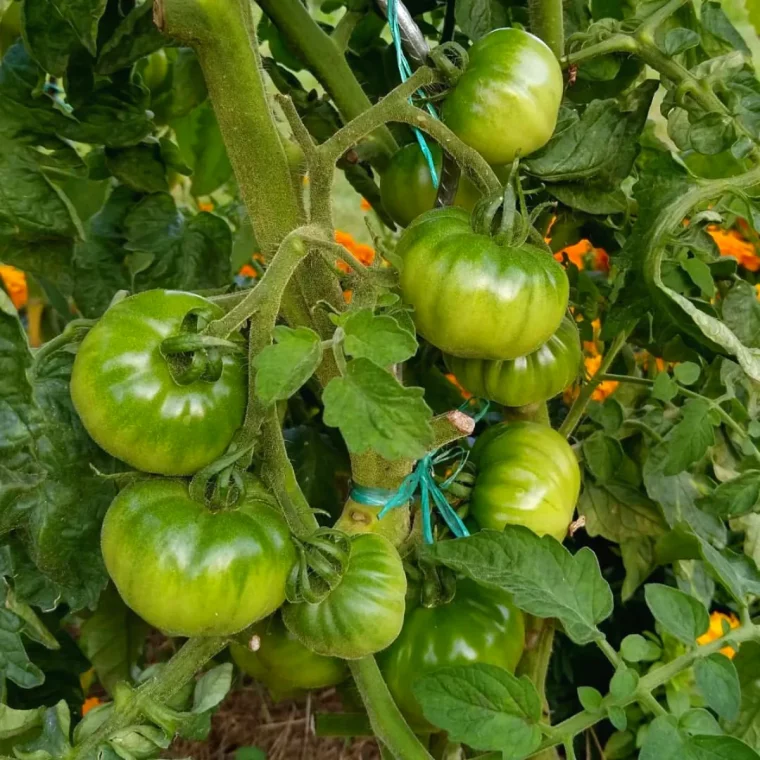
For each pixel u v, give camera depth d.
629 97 0.92
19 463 0.73
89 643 1.18
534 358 0.85
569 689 1.51
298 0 0.99
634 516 1.14
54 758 0.67
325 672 0.85
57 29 0.80
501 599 0.87
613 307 0.96
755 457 1.00
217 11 0.62
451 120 0.75
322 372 0.79
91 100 0.89
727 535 1.18
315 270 0.75
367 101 1.06
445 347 0.70
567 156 0.88
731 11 1.66
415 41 0.85
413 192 0.93
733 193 0.86
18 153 0.86
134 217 1.03
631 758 1.35
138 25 0.84
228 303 0.69
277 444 0.65
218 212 1.55
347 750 1.82
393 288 0.71
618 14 1.12
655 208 0.86
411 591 0.85
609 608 0.73
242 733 1.87
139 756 0.68
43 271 0.94
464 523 0.90
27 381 0.70
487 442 0.91
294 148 0.75
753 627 0.75
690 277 0.98
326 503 1.18
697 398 0.95
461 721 0.68
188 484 0.65
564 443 0.90
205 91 1.17
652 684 0.71
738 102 0.87
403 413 0.52
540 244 0.73
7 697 1.08
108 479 0.72
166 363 0.60
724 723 0.95
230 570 0.61
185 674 0.70
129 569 0.61
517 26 1.13
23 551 0.85
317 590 0.66
